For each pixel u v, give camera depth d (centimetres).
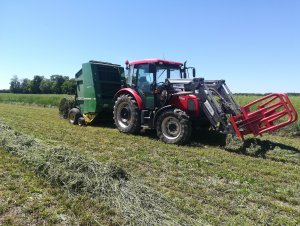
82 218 413
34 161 616
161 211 432
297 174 647
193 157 758
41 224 403
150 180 578
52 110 2092
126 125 1080
